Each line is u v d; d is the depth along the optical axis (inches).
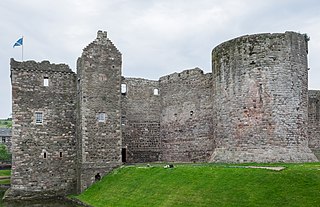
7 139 4761.3
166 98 2185.0
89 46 1796.3
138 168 1589.6
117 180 1571.1
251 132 1492.4
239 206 979.9
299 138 1496.1
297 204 914.1
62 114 1895.9
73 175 1873.8
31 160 1817.2
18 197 1768.0
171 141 2123.5
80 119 1786.4
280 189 987.3
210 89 1911.9
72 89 1930.4
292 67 1502.2
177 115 2097.7
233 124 1547.7
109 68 1822.1
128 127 2146.9
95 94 1779.0
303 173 1029.8
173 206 1104.8
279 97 1475.1
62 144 1876.2
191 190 1147.9
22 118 1827.0
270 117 1467.8
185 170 1323.8
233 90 1560.0
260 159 1438.2
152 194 1249.4
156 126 2210.9
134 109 2172.7
